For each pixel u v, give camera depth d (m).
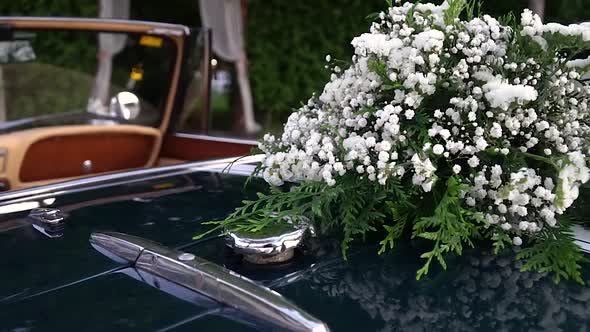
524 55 1.39
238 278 1.12
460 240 1.27
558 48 1.38
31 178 2.51
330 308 1.08
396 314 1.06
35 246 1.34
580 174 1.24
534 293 1.13
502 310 1.07
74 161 2.62
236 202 1.64
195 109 2.88
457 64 1.38
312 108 1.67
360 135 1.43
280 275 1.20
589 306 1.08
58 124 2.63
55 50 3.21
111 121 2.75
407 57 1.37
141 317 1.04
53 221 1.46
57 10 6.27
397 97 1.35
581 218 1.42
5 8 6.18
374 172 1.32
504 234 1.31
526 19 1.38
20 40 2.45
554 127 1.33
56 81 2.68
